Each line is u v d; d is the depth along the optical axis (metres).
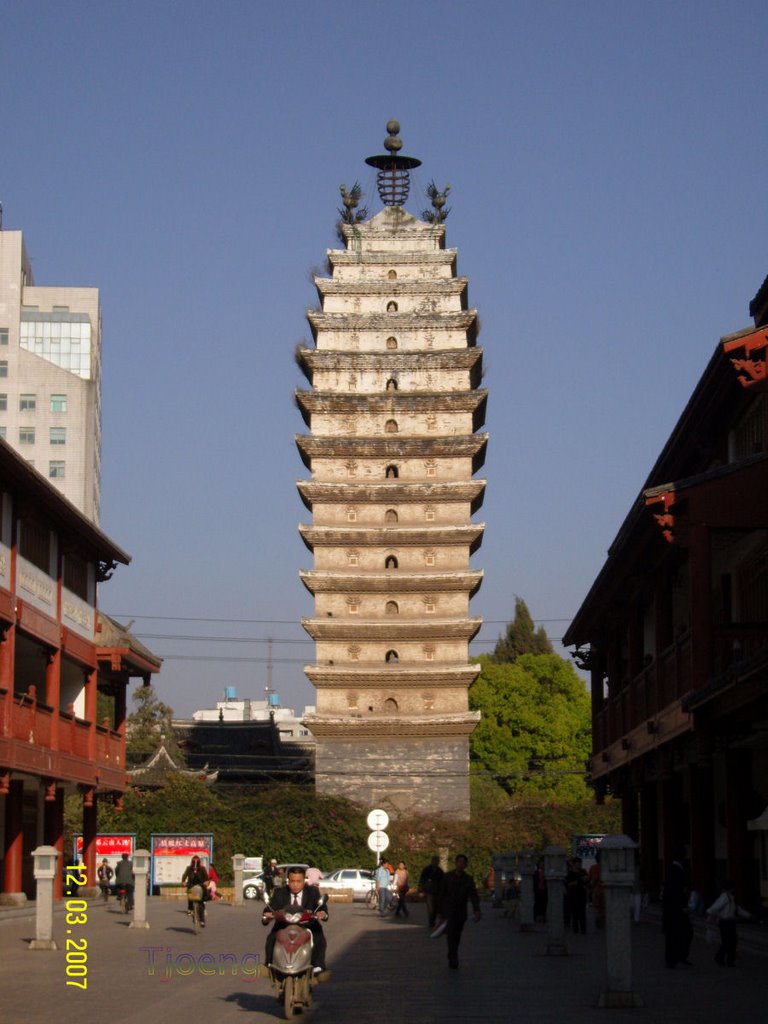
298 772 111.75
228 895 78.88
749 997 23.81
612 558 44.25
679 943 29.84
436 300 114.00
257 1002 23.44
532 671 133.75
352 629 105.38
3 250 161.75
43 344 163.88
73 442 157.88
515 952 36.28
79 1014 21.64
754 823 33.16
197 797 98.69
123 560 61.88
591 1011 21.98
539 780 126.31
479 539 110.06
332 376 112.00
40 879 34.34
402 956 34.91
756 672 26.84
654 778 49.22
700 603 34.06
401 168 118.94
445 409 110.69
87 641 58.56
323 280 113.94
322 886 82.06
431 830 100.25
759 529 34.34
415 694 105.38
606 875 22.92
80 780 55.91
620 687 54.44
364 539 107.12
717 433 40.09
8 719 46.09
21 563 49.09
